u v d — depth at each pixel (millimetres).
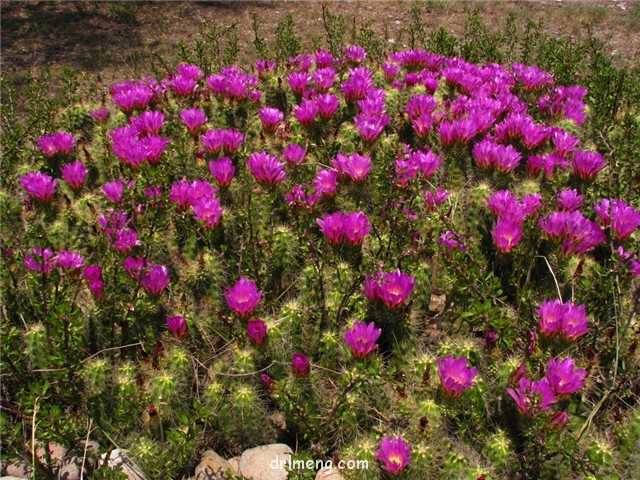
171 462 2062
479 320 2316
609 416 2080
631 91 4465
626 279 2418
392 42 8430
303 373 2051
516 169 3412
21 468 2117
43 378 2254
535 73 4391
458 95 4094
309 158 3338
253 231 2865
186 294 2504
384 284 2154
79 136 4051
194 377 2260
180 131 3795
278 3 12117
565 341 2096
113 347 2398
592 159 3020
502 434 1919
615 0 11742
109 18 10961
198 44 5727
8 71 8250
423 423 1871
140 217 2625
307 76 4016
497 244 2486
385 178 2695
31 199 3068
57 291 2207
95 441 2199
